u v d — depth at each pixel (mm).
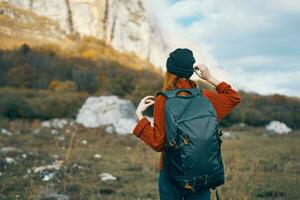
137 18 115250
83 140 21219
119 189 10000
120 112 29047
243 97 51250
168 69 3588
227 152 17562
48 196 8297
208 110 3316
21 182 9641
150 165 13555
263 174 11180
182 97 3359
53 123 28188
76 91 43531
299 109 47969
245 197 7504
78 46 81812
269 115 42125
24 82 44562
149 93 40906
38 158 13664
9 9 93312
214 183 3312
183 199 3438
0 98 31953
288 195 8914
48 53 66500
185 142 3207
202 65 3797
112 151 17797
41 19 97250
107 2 111375
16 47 69438
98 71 52844
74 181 10336
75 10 106438
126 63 85125
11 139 19141
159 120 3373
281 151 17594
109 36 106500
